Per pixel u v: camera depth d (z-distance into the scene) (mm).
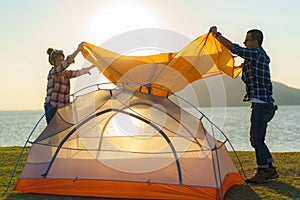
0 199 6449
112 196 6555
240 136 33531
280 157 10000
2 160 10023
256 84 7098
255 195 6684
